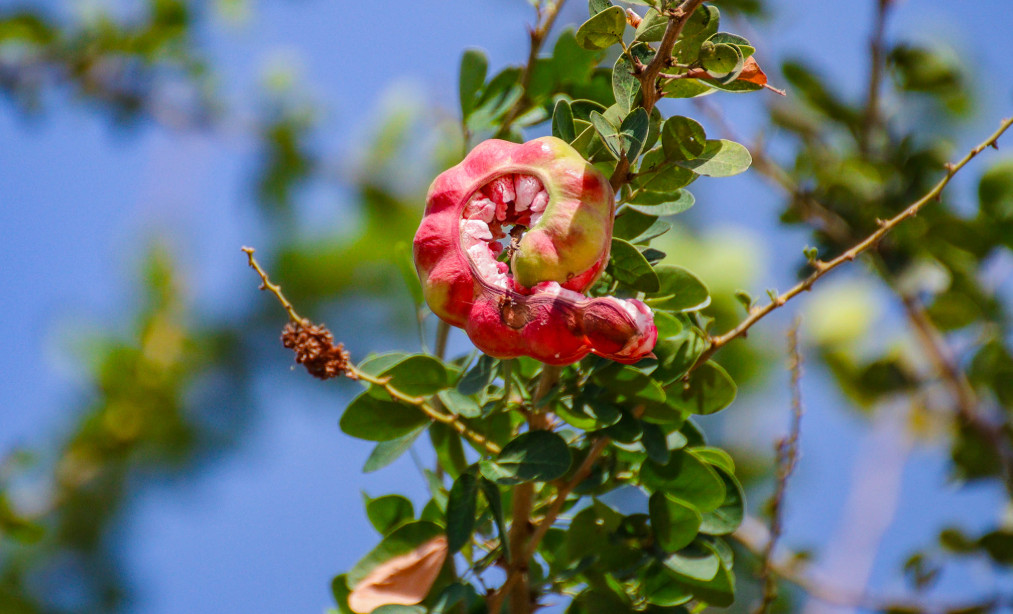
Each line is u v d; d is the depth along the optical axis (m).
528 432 0.79
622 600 0.81
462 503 0.79
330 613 0.82
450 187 0.75
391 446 0.81
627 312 0.73
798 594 0.98
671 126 0.77
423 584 0.80
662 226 0.79
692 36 0.76
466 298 0.75
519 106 0.85
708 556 0.81
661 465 0.81
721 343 0.80
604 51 0.85
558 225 0.74
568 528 0.82
